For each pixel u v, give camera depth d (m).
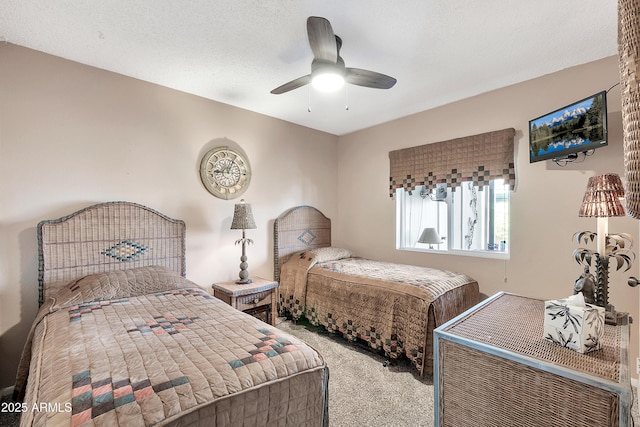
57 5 1.70
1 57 2.05
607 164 2.25
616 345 1.09
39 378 1.10
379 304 2.51
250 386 1.11
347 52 2.19
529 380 1.00
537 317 1.41
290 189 3.80
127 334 1.44
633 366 2.09
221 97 3.03
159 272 2.39
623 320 1.31
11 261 2.07
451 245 3.27
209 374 1.11
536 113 2.60
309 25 1.54
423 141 3.43
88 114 2.38
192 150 2.95
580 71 2.38
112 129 2.49
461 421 1.17
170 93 2.80
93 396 0.95
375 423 1.73
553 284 2.51
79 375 1.07
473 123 3.01
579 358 1.00
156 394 0.98
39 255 2.13
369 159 4.01
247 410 1.09
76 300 1.89
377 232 3.91
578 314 1.04
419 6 1.71
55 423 0.85
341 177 4.37
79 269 2.29
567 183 2.44
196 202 2.97
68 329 1.49
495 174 2.81
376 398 1.96
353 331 2.69
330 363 2.43
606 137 1.99
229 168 3.19
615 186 1.45
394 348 2.37
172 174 2.82
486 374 1.10
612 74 2.24
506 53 2.21
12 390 2.03
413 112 3.47
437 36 2.00
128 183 2.57
